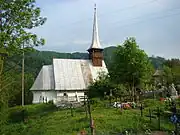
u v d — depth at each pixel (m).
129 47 43.09
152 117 23.42
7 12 16.42
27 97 66.69
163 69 62.97
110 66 45.56
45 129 22.52
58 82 62.81
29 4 17.17
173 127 19.88
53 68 65.06
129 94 43.62
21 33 16.73
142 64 42.75
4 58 18.25
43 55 139.75
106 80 49.59
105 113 26.77
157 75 62.09
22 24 16.92
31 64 100.38
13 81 20.11
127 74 43.12
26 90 66.50
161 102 32.81
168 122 21.39
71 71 65.81
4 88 19.52
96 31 71.38
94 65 69.12
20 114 33.00
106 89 46.97
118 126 20.23
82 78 65.50
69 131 20.34
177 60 72.12
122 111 26.91
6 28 16.38
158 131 19.09
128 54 42.69
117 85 44.12
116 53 44.03
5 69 19.48
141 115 23.86
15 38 16.66
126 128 19.67
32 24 17.70
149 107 29.81
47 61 118.00
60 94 62.31
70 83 63.62
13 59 19.53
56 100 46.66
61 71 64.94
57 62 66.19
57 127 22.31
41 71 65.19
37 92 63.16
